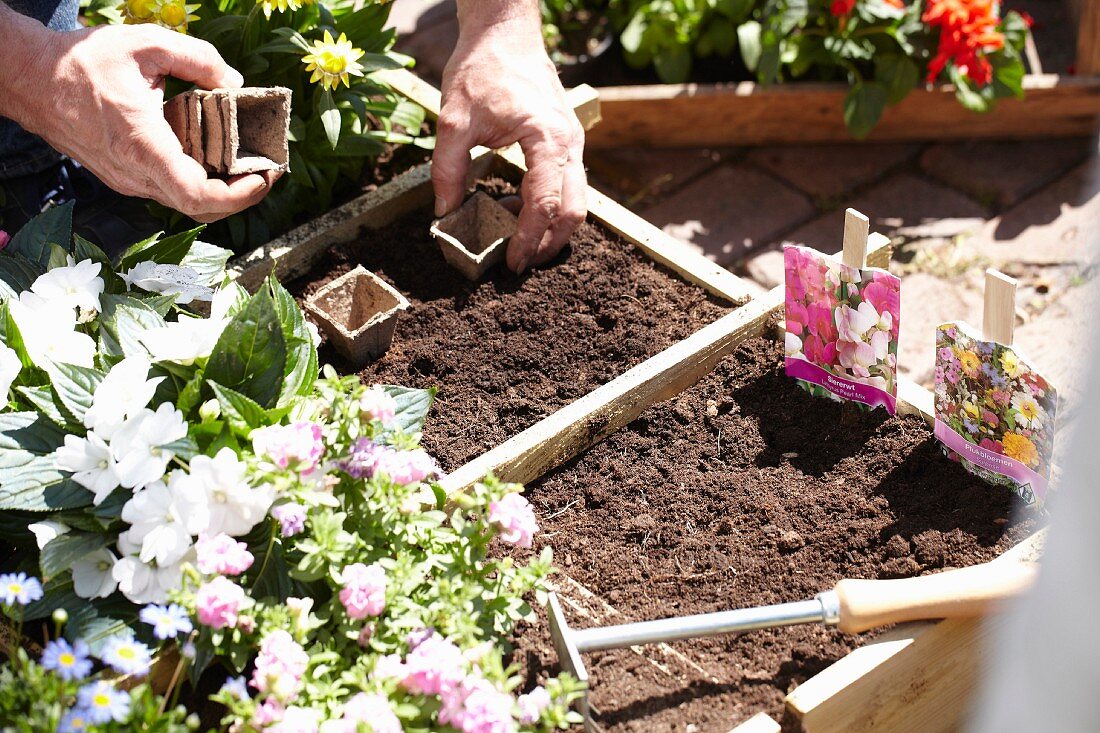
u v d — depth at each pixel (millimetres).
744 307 2074
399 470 1497
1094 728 1070
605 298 2184
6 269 1813
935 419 1839
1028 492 1730
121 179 1875
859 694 1480
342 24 2400
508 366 2072
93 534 1483
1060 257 3074
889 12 3223
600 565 1751
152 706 1262
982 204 3262
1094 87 3287
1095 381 940
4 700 1265
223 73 1905
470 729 1299
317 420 1578
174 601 1388
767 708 1523
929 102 3357
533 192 2145
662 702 1530
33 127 1883
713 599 1686
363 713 1294
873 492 1817
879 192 3324
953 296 3002
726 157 3480
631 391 1931
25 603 1435
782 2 3283
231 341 1537
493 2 2213
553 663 1573
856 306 1807
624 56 3691
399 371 2068
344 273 2248
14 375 1546
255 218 2283
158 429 1464
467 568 1504
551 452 1876
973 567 1537
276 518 1466
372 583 1400
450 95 2195
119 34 1820
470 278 2225
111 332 1662
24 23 1809
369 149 2359
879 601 1475
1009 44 3293
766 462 1894
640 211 3314
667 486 1866
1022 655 1133
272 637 1354
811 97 3354
